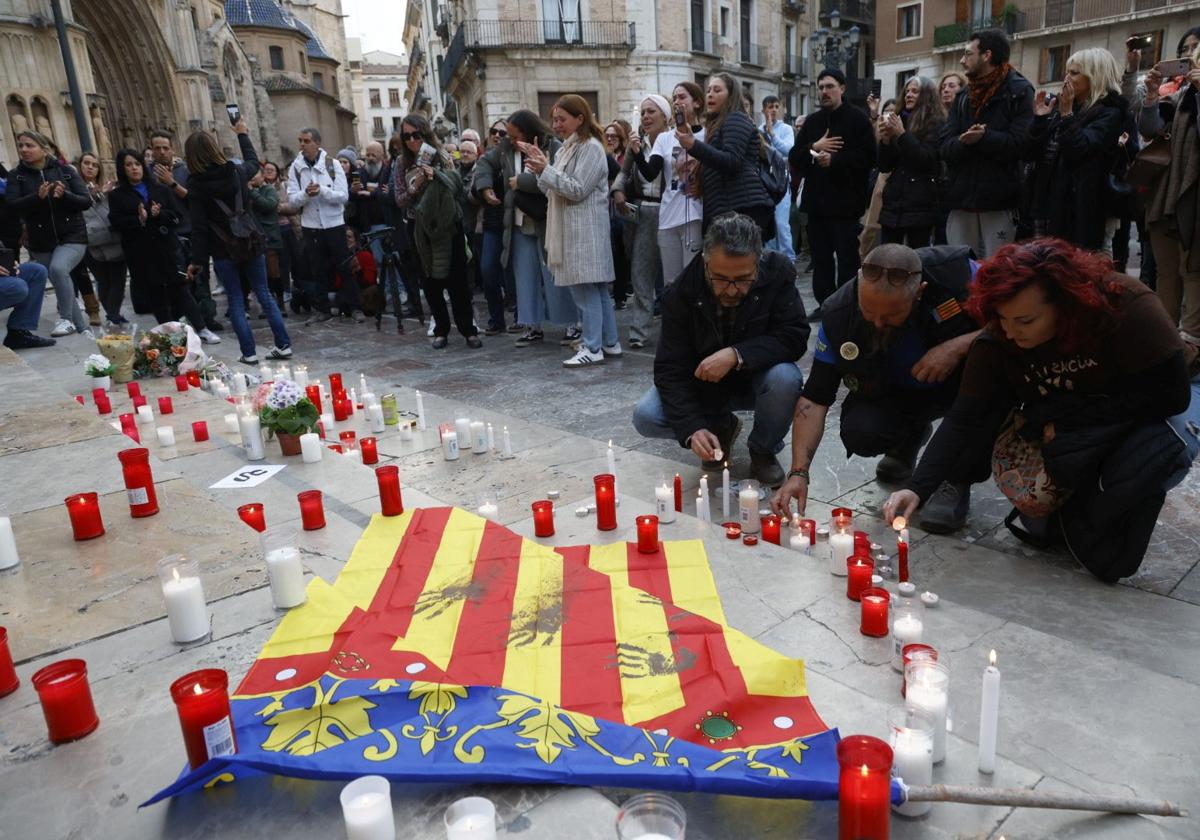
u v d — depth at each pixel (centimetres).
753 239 358
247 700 197
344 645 226
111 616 250
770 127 969
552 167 632
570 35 2477
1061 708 210
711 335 404
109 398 585
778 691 206
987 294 266
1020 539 326
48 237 862
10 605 258
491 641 234
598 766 171
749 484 351
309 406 441
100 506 337
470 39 2439
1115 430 277
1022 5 2550
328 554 301
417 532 314
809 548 323
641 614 246
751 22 2989
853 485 404
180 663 224
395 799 168
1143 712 207
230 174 727
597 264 655
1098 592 283
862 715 202
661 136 657
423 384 653
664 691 207
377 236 885
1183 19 2255
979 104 557
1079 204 561
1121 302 266
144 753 185
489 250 836
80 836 162
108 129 2992
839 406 532
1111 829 165
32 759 185
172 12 3203
